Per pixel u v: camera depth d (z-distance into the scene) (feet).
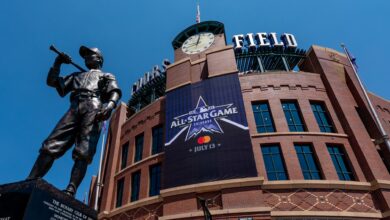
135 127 85.56
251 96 71.51
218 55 78.74
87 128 15.70
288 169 58.49
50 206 12.15
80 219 13.70
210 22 95.25
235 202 52.85
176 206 56.90
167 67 84.89
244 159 57.82
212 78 74.23
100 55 19.07
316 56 79.36
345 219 51.49
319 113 70.33
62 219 12.62
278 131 64.85
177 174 61.26
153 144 77.15
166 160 64.95
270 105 69.62
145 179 69.92
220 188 55.42
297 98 71.00
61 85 16.72
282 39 88.53
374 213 52.65
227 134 62.75
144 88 97.55
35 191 11.59
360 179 58.08
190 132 66.39
